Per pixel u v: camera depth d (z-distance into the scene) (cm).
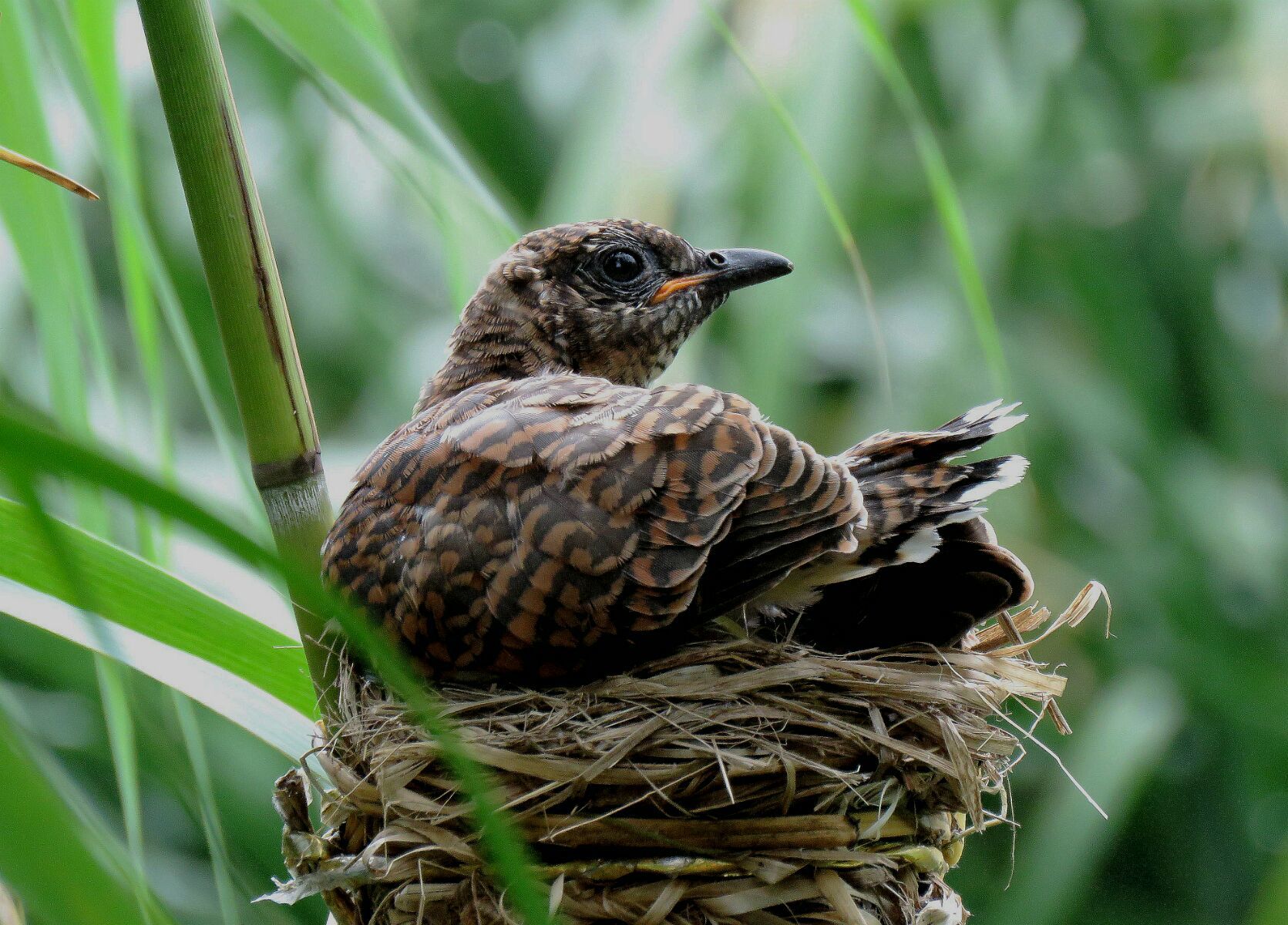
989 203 351
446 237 333
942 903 331
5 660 346
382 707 330
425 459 331
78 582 261
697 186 346
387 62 331
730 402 330
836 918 329
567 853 329
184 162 329
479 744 329
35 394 344
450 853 329
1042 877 346
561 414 331
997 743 330
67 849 304
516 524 330
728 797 329
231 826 347
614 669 330
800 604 331
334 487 350
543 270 337
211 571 338
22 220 330
